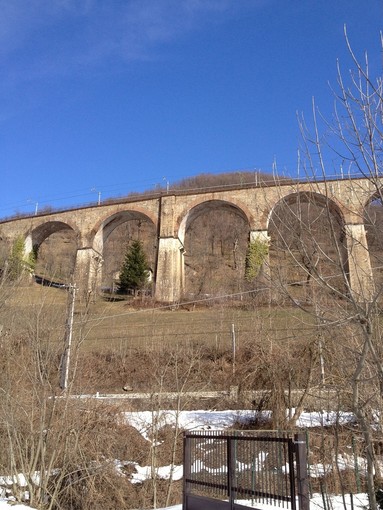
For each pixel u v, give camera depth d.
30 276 25.50
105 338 32.28
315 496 12.07
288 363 17.80
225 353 26.98
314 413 17.59
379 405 8.98
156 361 24.58
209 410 21.16
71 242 81.75
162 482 15.47
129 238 84.38
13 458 12.51
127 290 52.38
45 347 14.73
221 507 8.77
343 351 9.04
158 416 17.73
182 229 47.22
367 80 5.99
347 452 12.84
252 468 8.33
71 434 13.70
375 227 6.14
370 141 5.85
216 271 69.19
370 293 6.59
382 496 6.79
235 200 44.50
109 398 20.53
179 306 42.38
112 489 14.03
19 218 52.62
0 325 15.39
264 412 18.44
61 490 12.78
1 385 13.62
